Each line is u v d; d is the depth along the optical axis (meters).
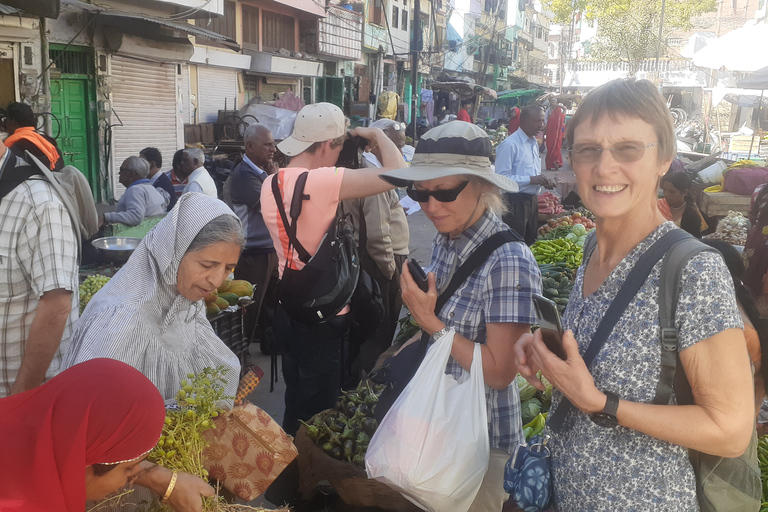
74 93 12.73
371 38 31.30
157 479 1.83
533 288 2.21
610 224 1.67
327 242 3.08
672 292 1.52
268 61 20.64
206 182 5.93
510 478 1.90
